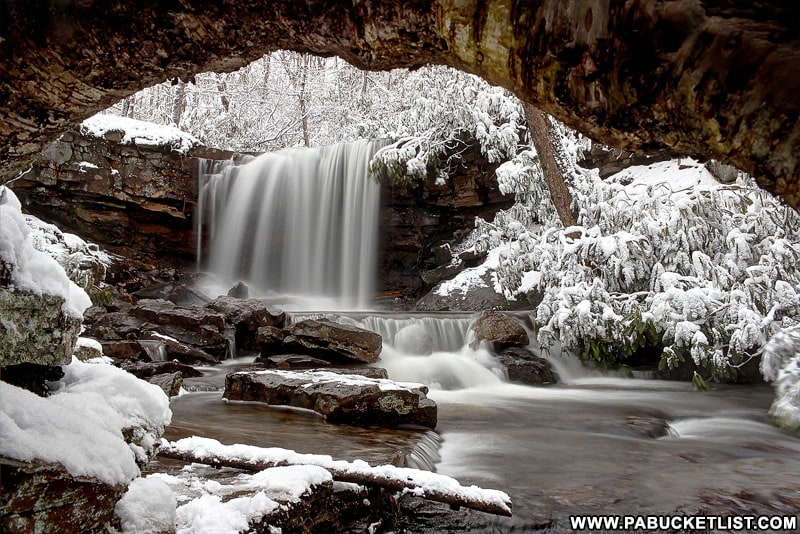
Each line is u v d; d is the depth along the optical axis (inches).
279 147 852.0
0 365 56.6
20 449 46.7
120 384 67.5
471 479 152.6
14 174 62.6
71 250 386.6
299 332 328.2
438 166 563.5
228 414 201.3
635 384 342.6
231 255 586.9
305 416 200.7
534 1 41.5
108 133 514.0
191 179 561.6
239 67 57.1
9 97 52.4
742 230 346.9
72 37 48.9
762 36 35.4
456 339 389.4
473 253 564.4
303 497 97.6
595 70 41.8
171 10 47.9
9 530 46.3
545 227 463.5
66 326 64.1
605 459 174.6
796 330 256.4
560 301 342.3
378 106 748.0
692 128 41.3
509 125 512.1
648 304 327.9
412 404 199.9
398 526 126.0
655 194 371.9
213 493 95.3
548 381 342.6
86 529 54.1
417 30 46.8
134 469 59.9
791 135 37.0
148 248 560.4
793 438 213.6
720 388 329.7
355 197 581.6
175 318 336.2
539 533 122.6
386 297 593.3
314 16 48.9
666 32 38.2
